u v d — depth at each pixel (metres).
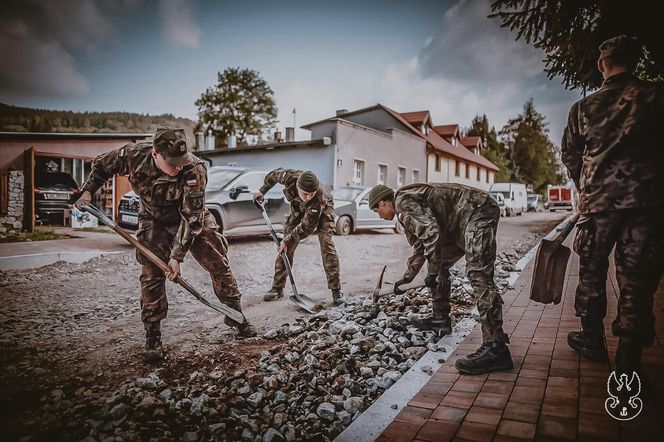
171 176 3.19
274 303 5.40
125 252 8.25
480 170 38.47
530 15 5.84
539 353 3.14
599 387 2.54
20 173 12.77
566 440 2.02
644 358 2.90
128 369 3.22
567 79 6.34
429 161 28.88
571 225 3.14
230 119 40.16
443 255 3.65
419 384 2.75
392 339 3.68
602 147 2.62
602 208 2.63
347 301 5.20
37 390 2.87
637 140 2.52
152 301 3.35
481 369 2.83
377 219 13.88
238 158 21.70
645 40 5.42
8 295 5.48
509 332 3.65
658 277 2.52
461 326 4.00
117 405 2.46
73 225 13.20
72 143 13.80
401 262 8.79
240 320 3.83
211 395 2.74
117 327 4.30
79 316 4.69
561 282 3.16
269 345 3.75
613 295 4.80
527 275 6.39
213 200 9.09
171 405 2.58
